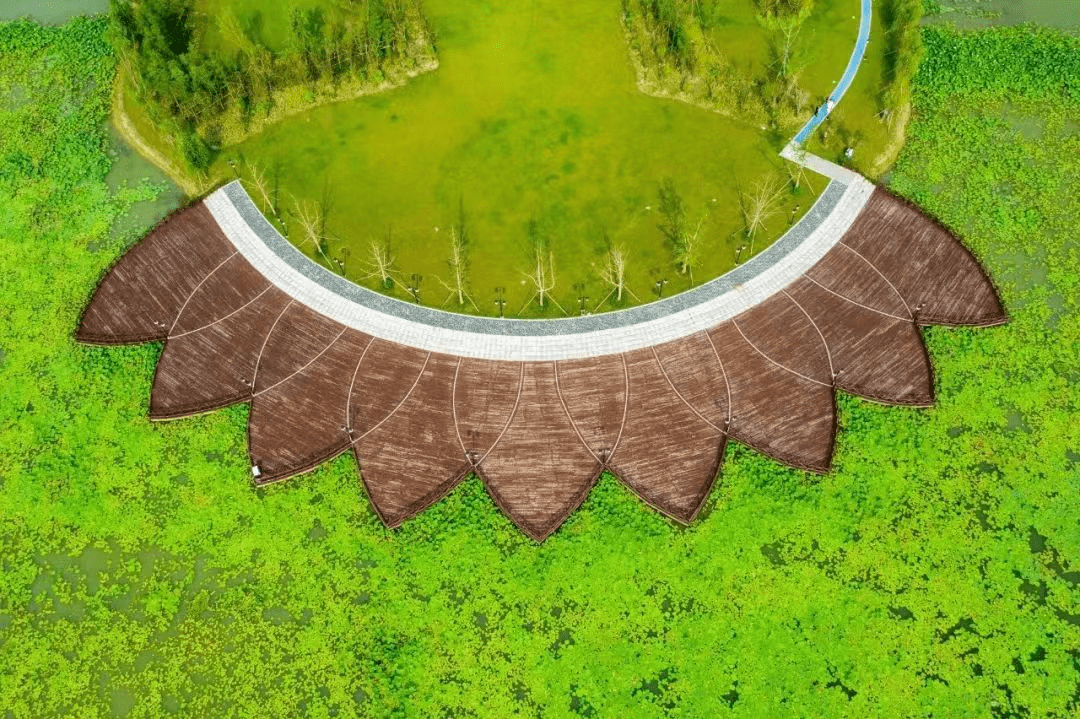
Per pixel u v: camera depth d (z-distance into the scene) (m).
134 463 35.38
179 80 42.50
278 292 38.84
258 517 34.09
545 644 31.56
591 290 38.81
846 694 30.53
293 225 40.94
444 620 32.06
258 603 32.59
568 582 32.59
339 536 33.62
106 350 38.03
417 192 42.00
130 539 33.94
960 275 38.53
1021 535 33.31
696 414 35.34
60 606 32.78
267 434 35.31
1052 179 42.12
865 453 34.81
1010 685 30.52
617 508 33.81
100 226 41.94
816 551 33.03
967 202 41.53
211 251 40.09
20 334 38.84
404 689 30.86
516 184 42.09
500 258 39.81
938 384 36.47
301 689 31.05
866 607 32.00
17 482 35.09
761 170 42.16
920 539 33.19
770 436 34.78
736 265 39.28
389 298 38.81
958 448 35.06
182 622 32.34
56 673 31.50
